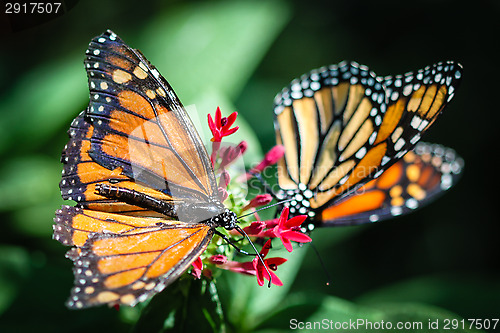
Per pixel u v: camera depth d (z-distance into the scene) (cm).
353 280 70
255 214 55
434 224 76
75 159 54
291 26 89
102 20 78
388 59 86
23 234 62
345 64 56
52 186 63
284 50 87
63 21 79
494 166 77
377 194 56
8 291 57
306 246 58
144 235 52
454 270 74
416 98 54
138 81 54
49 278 58
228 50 64
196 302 54
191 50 64
